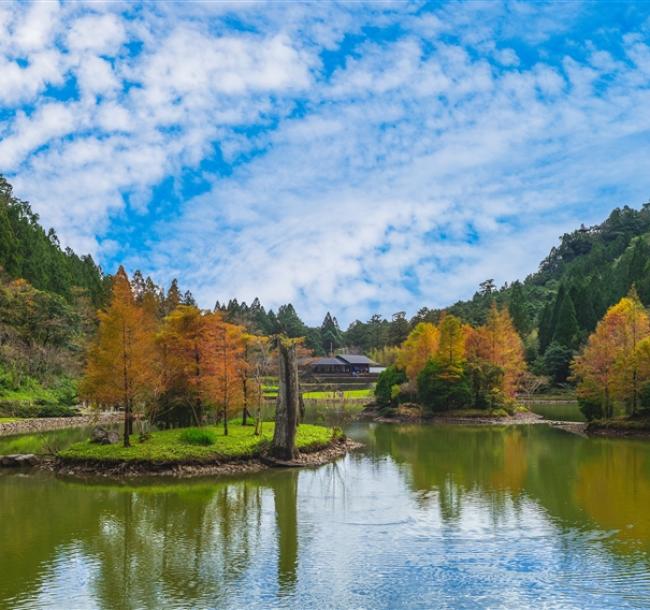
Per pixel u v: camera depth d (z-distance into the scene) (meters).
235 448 44.94
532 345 135.62
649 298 133.88
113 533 27.73
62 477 40.94
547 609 19.06
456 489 36.47
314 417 91.31
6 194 138.38
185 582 21.58
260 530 28.02
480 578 21.69
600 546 25.09
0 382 81.50
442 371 88.56
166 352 54.72
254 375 61.09
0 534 27.61
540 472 42.06
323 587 20.97
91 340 98.75
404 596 20.17
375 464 46.31
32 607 19.52
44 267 116.69
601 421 67.50
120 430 61.38
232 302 187.50
